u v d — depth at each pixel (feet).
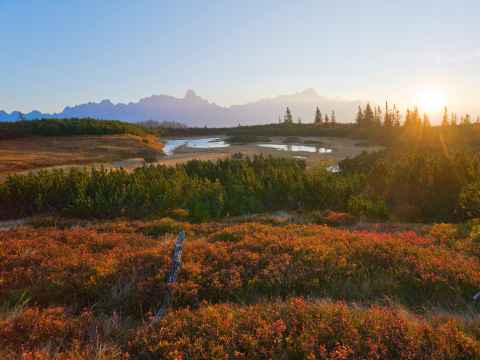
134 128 388.78
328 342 14.05
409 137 295.28
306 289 21.27
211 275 21.63
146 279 20.67
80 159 178.40
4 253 25.94
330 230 36.29
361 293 20.85
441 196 56.44
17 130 290.15
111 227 40.55
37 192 60.70
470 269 22.89
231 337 14.23
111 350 13.53
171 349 13.46
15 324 15.26
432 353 13.29
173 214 54.13
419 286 21.39
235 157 189.47
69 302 19.26
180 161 185.37
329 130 418.31
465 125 334.03
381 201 54.44
